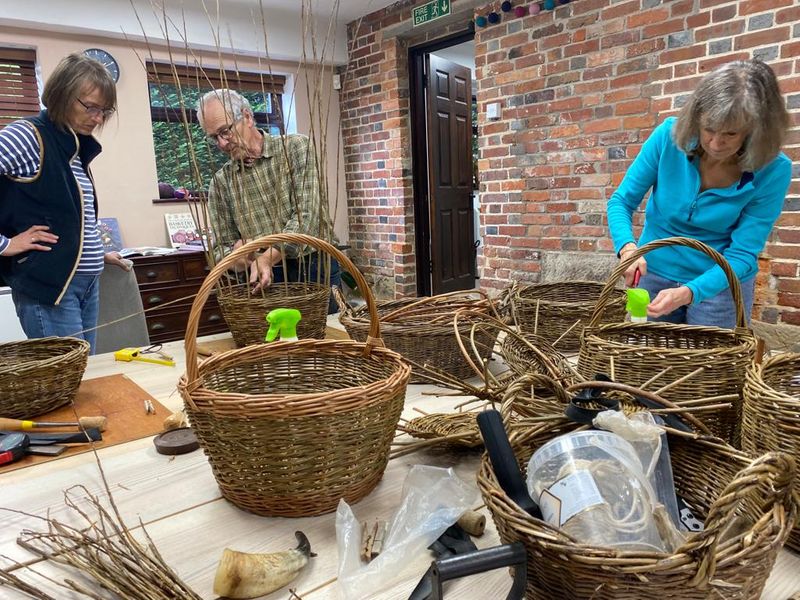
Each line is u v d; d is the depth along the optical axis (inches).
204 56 162.7
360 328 52.1
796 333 100.3
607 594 19.7
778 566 26.1
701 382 35.8
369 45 176.7
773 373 31.7
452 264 191.2
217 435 29.9
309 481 30.2
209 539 29.4
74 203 73.2
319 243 35.9
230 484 31.3
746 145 52.4
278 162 77.8
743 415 28.9
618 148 121.3
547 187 136.3
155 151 161.9
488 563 20.6
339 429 29.6
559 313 58.2
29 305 73.2
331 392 29.4
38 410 45.5
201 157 155.8
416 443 37.3
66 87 67.6
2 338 115.6
